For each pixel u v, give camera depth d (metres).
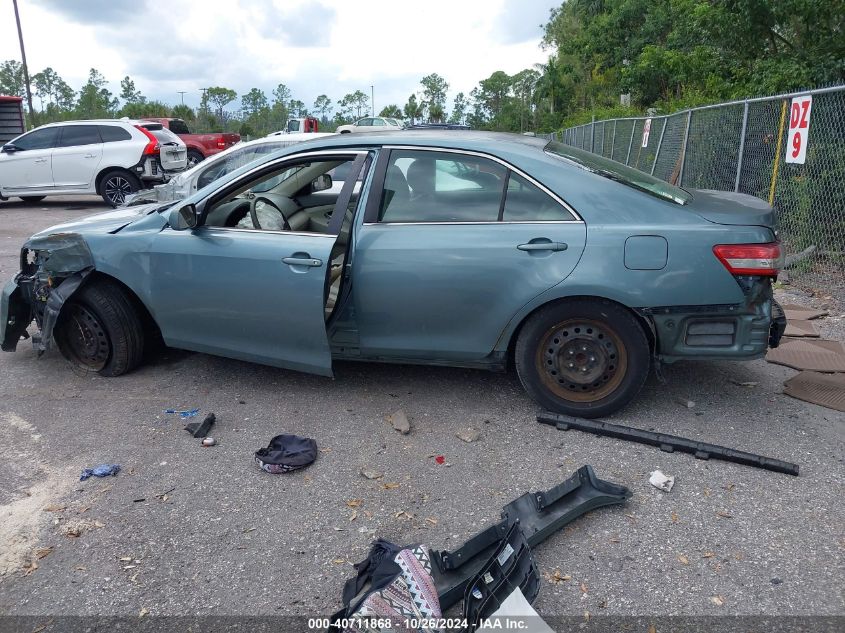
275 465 3.55
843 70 9.95
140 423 4.15
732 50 12.20
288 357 4.22
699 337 3.73
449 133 4.27
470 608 2.46
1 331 4.95
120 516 3.22
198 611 2.62
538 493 3.13
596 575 2.75
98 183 14.90
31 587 2.77
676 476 3.46
